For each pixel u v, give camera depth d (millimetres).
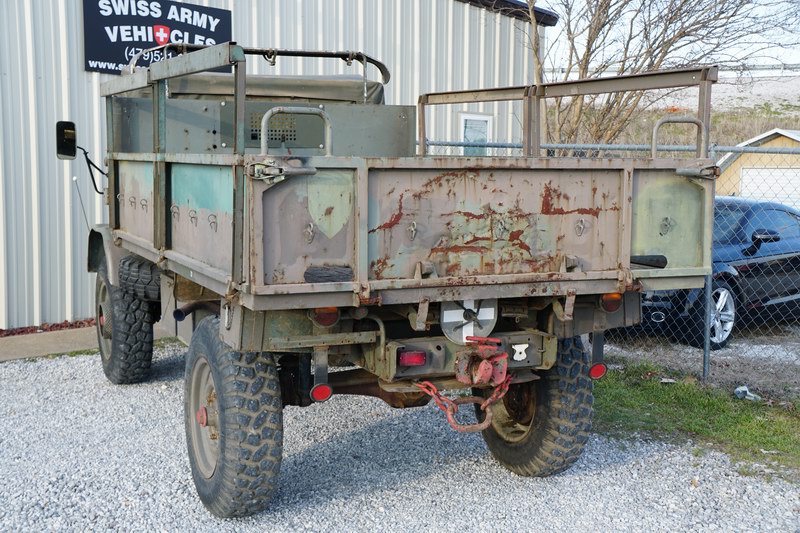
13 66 8086
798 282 8875
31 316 8406
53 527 4023
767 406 6219
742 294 8352
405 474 4797
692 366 7402
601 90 4777
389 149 6211
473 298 3684
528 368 4223
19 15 8078
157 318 6469
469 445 5316
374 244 3512
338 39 10484
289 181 3326
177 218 4328
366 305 3543
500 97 5645
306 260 3393
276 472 3926
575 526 4137
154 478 4656
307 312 3604
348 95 6387
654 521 4211
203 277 3826
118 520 4109
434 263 3625
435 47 11648
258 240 3273
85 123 8602
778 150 6168
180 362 7340
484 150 12625
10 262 8219
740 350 8125
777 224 8852
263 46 9781
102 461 4910
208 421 4109
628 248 3928
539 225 3801
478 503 4395
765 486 4691
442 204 3611
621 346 8141
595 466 4973
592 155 12219
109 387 6516
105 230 6094
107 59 8648
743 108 32406
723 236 8453
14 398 6191
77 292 8695
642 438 5492
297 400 4258
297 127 6059
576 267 3842
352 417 5848
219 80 6043
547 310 4168
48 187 8406
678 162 3975
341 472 4812
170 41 9008
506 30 12648
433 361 3832
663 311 7895
